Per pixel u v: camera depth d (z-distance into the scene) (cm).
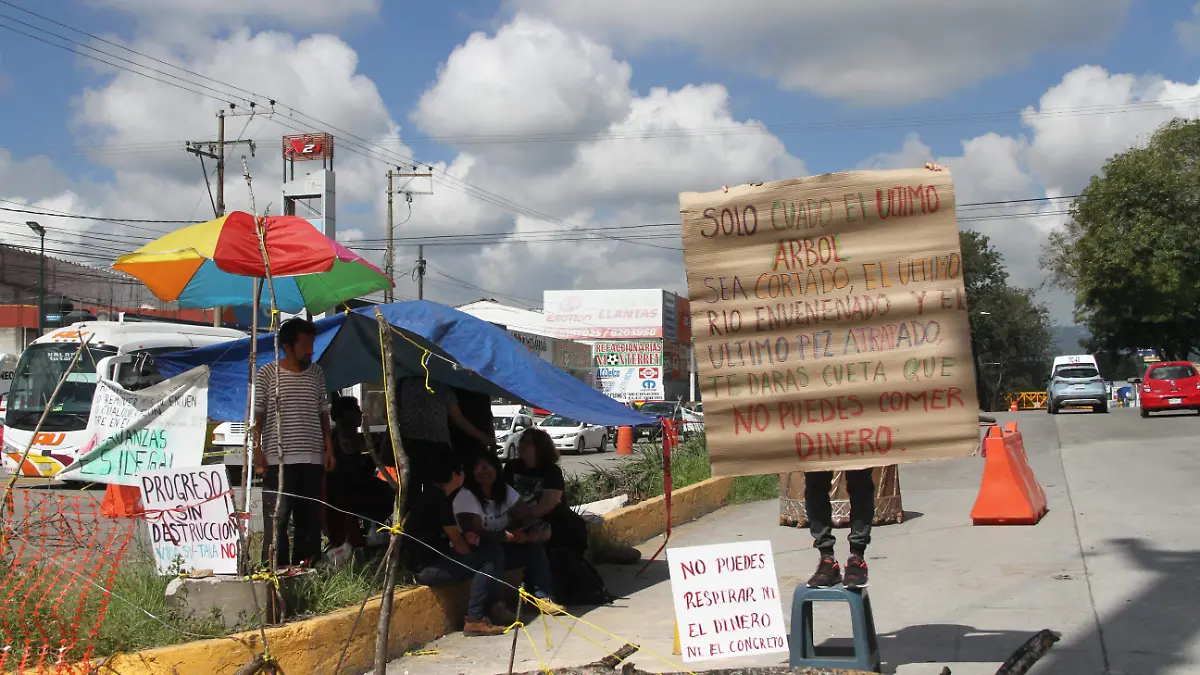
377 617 626
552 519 815
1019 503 1059
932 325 528
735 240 548
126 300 4581
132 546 642
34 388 1966
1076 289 4984
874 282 535
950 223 529
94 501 646
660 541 1105
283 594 594
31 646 502
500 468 776
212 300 891
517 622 557
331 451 731
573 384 947
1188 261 4394
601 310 6300
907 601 743
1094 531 990
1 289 4653
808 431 536
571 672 541
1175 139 4703
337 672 514
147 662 500
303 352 684
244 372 936
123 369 1980
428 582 696
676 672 561
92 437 610
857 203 538
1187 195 4416
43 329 3644
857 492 550
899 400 528
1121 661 573
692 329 550
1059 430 2445
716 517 1286
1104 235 4519
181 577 587
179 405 603
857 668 539
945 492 1377
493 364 893
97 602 548
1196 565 815
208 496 587
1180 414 3156
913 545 977
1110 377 7400
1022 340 8969
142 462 602
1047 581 785
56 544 609
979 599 738
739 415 544
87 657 491
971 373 522
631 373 5975
